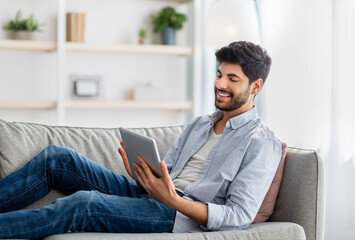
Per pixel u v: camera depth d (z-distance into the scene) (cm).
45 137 213
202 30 420
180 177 200
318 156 187
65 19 392
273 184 191
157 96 415
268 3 339
